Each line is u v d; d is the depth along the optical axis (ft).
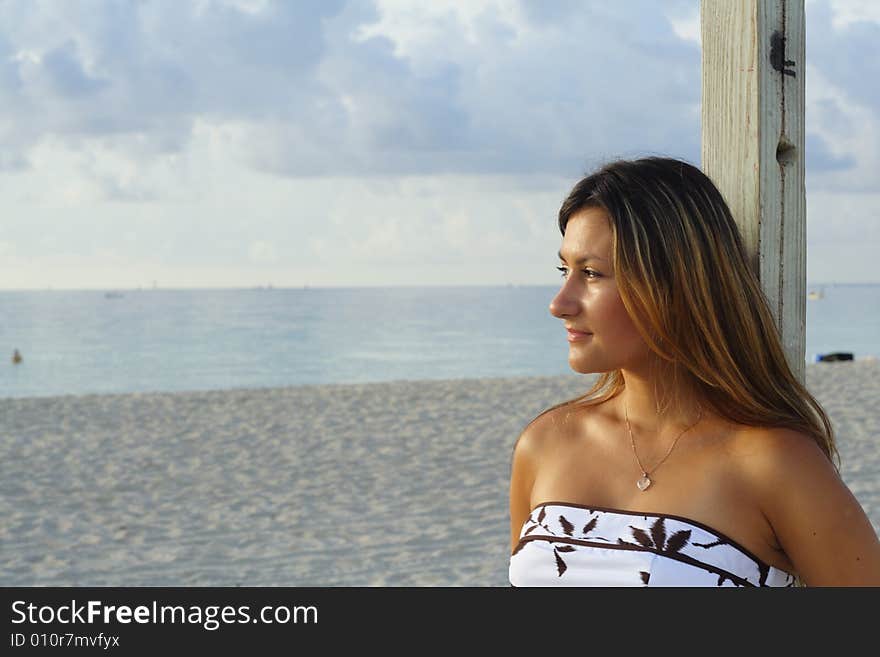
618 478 5.17
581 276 5.14
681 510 4.88
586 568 4.98
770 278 5.62
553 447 5.60
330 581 17.94
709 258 4.81
